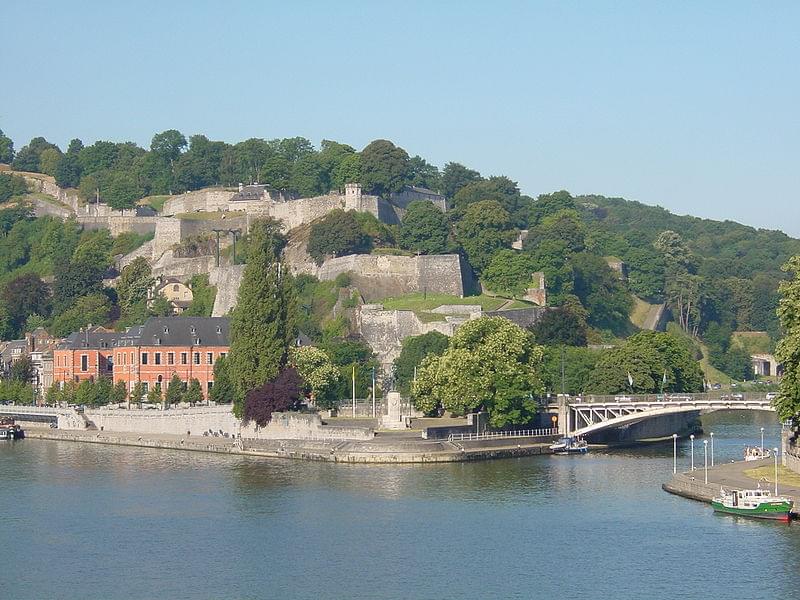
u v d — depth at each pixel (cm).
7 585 16700
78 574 17175
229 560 17762
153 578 16912
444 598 15862
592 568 16988
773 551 17588
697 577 16450
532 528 19300
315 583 16562
